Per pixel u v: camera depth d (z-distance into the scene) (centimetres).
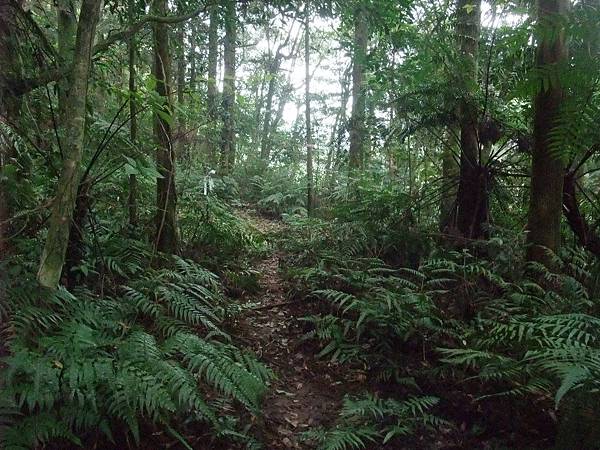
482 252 549
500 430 296
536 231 427
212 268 572
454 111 580
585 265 448
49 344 234
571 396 249
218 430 266
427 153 788
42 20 499
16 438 199
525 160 592
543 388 289
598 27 188
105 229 454
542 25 201
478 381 342
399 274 563
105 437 244
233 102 1228
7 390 204
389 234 615
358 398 344
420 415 315
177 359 312
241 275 580
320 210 1077
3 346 229
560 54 314
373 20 480
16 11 326
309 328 460
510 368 303
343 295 426
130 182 474
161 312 354
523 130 564
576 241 537
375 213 671
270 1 466
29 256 324
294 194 1384
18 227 332
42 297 256
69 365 227
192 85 654
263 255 739
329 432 289
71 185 266
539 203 423
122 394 237
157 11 460
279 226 1158
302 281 550
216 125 1121
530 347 316
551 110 394
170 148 490
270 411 322
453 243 573
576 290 370
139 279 403
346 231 651
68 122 266
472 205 595
